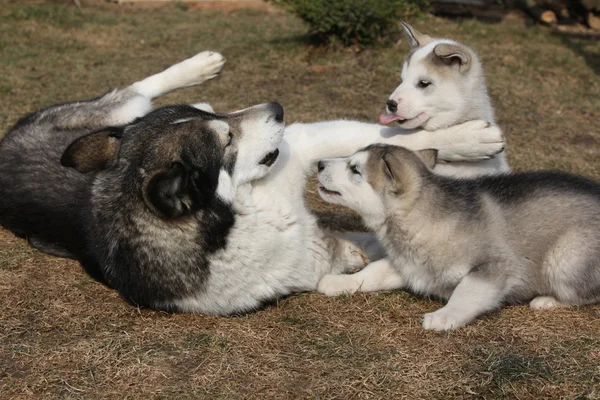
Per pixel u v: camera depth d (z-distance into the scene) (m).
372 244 4.95
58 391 3.50
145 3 14.26
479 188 4.41
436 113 5.30
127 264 4.17
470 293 4.07
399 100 5.29
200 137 4.10
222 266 4.15
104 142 4.39
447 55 5.18
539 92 9.20
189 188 3.99
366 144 4.98
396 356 3.74
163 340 3.97
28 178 5.07
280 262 4.38
